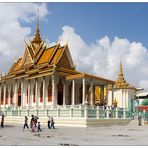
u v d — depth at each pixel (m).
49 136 25.61
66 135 26.67
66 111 42.34
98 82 53.88
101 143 19.89
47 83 54.91
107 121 42.38
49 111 45.50
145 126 43.41
